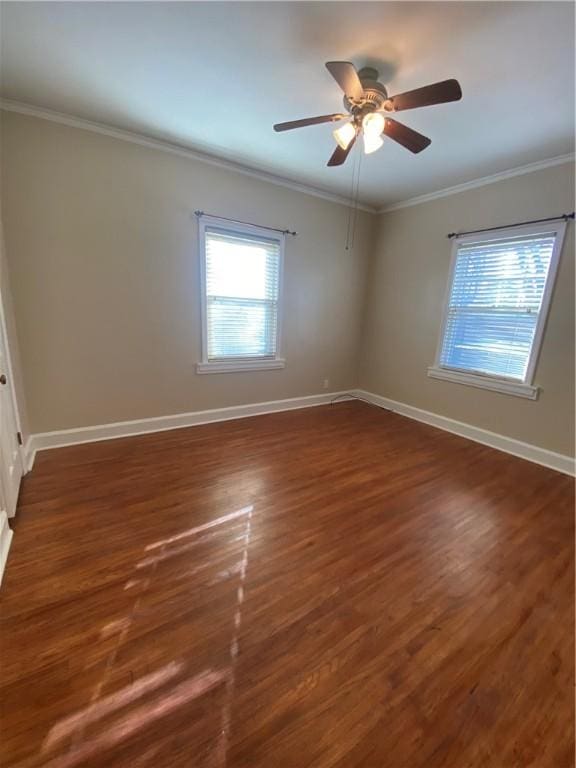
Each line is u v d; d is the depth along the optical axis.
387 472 2.74
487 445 3.37
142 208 2.89
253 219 3.47
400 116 2.26
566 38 1.58
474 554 1.84
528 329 3.05
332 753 0.99
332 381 4.67
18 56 1.85
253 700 1.11
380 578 1.65
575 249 2.72
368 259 4.55
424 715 1.09
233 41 1.71
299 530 1.98
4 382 1.86
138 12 1.54
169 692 1.12
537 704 1.13
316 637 1.34
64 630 1.31
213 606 1.45
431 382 3.94
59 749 0.96
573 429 2.83
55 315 2.70
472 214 3.41
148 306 3.09
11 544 1.75
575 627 1.42
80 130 2.54
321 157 3.01
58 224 2.59
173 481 2.45
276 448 3.11
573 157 2.68
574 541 1.97
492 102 2.09
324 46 1.72
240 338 3.73
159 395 3.32
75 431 2.95
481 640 1.36
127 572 1.61
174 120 2.50
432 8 1.47
